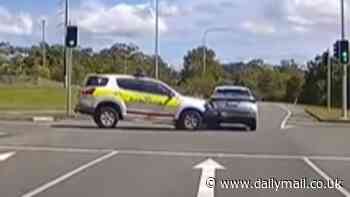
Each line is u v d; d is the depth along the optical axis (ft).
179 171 47.26
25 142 67.72
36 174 44.98
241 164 52.03
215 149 63.16
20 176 43.98
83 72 303.68
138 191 38.40
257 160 54.95
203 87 250.16
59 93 222.48
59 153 58.18
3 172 45.88
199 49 342.03
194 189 39.32
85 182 41.63
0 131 82.02
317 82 267.59
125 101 87.51
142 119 87.81
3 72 311.88
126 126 93.40
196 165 50.83
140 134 79.71
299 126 102.42
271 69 427.74
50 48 370.53
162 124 100.01
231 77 401.49
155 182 41.86
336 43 124.16
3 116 111.65
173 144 67.46
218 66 359.05
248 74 407.44
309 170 49.19
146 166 49.90
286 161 54.70
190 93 239.71
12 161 52.21
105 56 359.25
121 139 72.38
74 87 220.64
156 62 157.99
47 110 136.56
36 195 36.94
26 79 286.25
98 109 87.66
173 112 87.51
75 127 89.61
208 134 81.71
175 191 38.52
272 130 91.61
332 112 154.10
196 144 67.87
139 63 337.72
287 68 435.12
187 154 58.49
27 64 348.38
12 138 72.23
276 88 393.09
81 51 358.02
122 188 39.42
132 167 49.21
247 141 72.54
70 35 110.73
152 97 87.35
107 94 87.45
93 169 47.93
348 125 106.11
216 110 88.53
